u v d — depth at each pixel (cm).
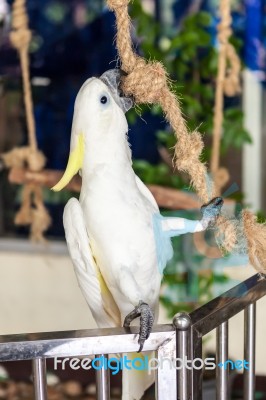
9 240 272
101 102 97
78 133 99
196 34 206
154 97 97
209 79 231
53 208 269
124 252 98
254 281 102
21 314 267
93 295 103
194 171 100
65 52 278
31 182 209
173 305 202
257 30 258
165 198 190
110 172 98
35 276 265
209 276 197
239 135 215
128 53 97
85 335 83
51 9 275
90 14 273
